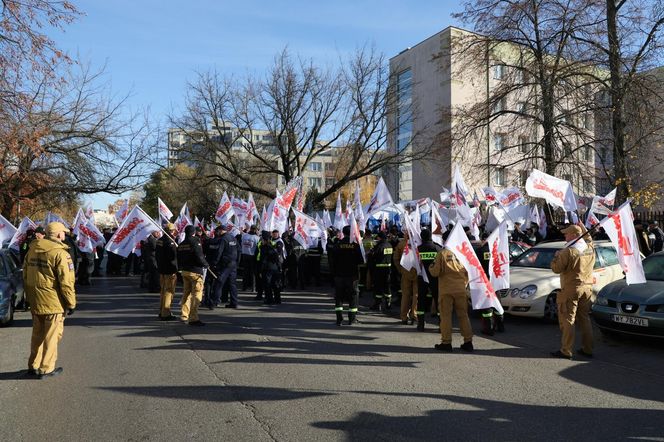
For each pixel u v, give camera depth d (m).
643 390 5.64
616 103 16.48
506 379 6.02
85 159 19.92
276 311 11.25
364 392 5.46
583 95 17.55
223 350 7.43
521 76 19.11
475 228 12.34
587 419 4.72
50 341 6.04
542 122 17.83
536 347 7.81
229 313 10.93
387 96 27.67
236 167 28.23
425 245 9.01
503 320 9.55
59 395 5.36
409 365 6.64
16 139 14.20
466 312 7.54
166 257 9.83
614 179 17.36
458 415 4.79
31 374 6.09
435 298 9.03
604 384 5.86
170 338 8.27
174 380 5.89
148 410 4.90
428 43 38.00
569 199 9.27
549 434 4.35
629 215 7.37
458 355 7.25
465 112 19.83
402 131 38.94
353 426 4.50
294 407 4.98
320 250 16.16
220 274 11.50
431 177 37.50
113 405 5.05
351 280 9.55
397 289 12.74
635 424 4.60
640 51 16.62
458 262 7.59
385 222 20.88
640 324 7.43
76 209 24.98
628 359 7.06
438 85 37.06
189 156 27.11
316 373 6.21
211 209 37.03
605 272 10.28
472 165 20.30
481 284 7.88
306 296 13.89
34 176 18.72
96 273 21.44
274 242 12.98
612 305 7.89
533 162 19.08
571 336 7.06
